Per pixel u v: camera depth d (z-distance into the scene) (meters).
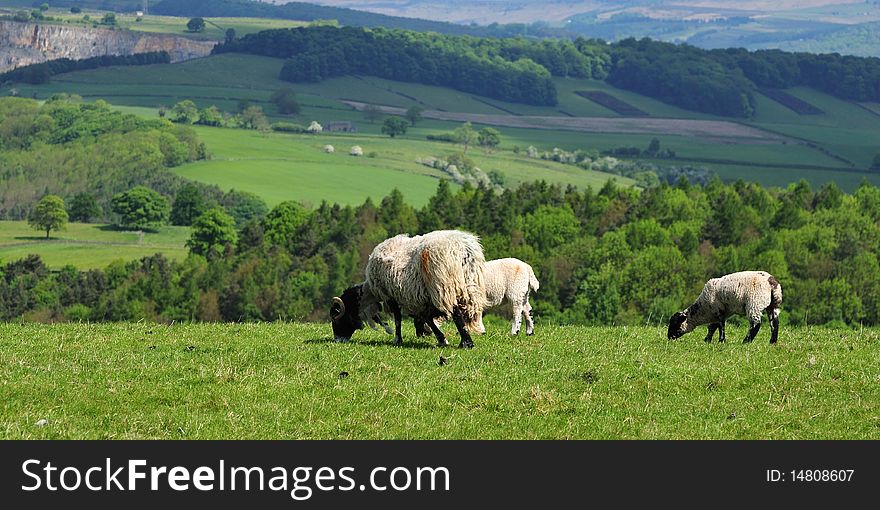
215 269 138.12
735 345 24.23
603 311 113.44
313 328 27.77
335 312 24.30
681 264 120.25
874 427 16.59
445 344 22.91
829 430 16.50
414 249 22.77
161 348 22.45
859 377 19.31
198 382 18.72
